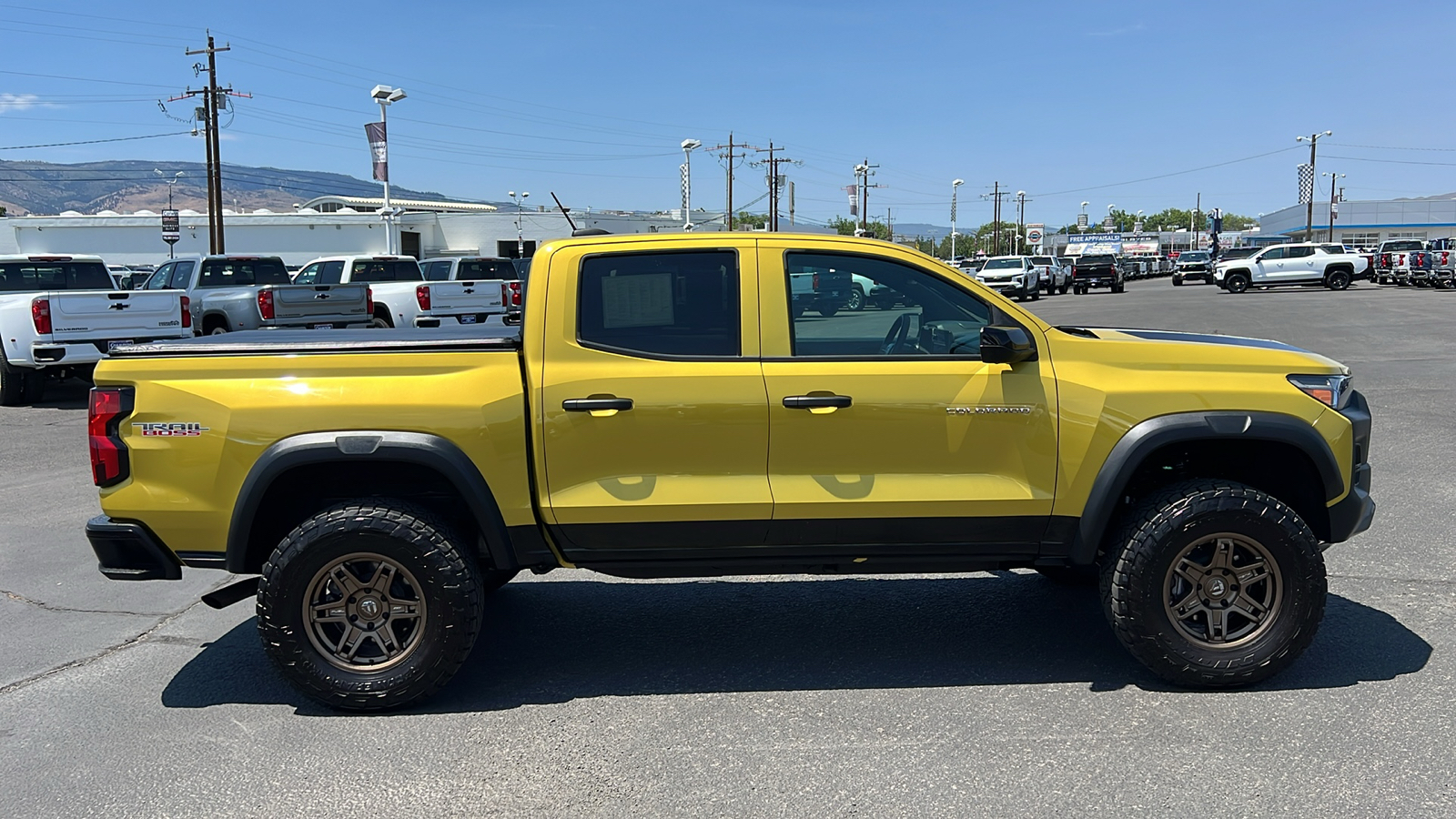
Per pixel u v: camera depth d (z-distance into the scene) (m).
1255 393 4.20
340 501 4.43
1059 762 3.66
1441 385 12.68
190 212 55.59
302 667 4.11
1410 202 85.56
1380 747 3.71
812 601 5.57
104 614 5.59
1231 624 4.29
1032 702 4.18
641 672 4.62
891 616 5.29
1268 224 101.88
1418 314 24.47
